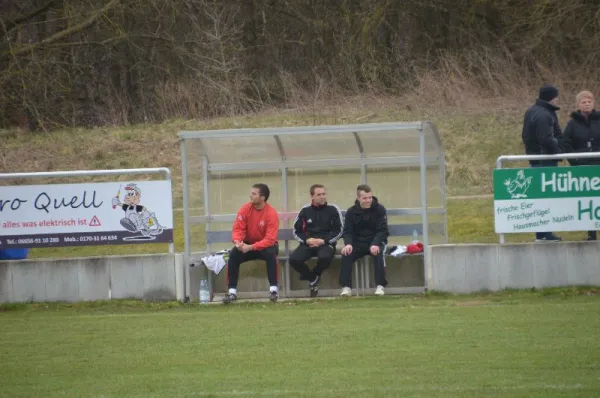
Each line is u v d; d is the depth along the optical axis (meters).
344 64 114.19
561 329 34.28
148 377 28.53
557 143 46.56
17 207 45.97
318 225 46.91
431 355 30.38
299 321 38.66
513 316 37.72
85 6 102.56
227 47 115.75
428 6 123.56
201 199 49.53
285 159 50.16
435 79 107.75
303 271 46.91
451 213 69.31
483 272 45.09
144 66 117.81
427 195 49.41
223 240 48.88
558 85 105.69
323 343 33.25
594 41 108.25
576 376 26.66
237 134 45.84
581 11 111.38
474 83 107.19
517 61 113.75
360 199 46.41
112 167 92.19
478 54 113.62
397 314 39.66
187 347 33.47
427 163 49.34
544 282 44.97
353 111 102.69
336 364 29.55
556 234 54.72
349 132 46.97
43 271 46.06
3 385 28.00
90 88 115.31
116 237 46.12
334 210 47.03
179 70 116.75
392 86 111.06
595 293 43.84
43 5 107.25
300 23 127.94
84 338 36.09
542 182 45.03
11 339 36.31
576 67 109.62
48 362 31.42
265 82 112.88
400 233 47.94
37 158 95.12
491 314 38.53
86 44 103.75
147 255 46.22
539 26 112.38
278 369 29.09
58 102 108.31
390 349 31.67
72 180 87.19
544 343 31.67
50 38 99.75
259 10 132.62
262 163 50.00
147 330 37.66
